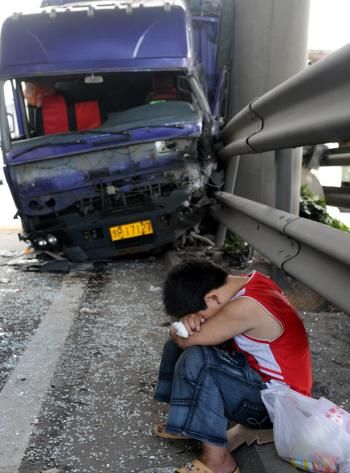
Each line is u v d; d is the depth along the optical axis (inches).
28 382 126.6
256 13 269.6
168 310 94.0
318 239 121.4
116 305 186.7
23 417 110.9
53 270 235.5
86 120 242.8
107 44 233.0
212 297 91.0
